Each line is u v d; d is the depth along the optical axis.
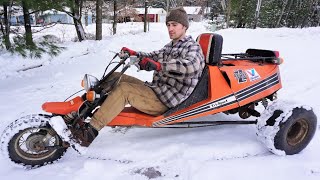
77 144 2.79
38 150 2.83
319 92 4.86
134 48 10.59
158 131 3.56
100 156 3.05
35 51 7.92
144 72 6.32
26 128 2.74
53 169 2.82
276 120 2.94
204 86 3.18
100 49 10.61
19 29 9.85
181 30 3.05
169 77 3.05
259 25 30.44
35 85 5.82
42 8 8.66
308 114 3.01
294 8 37.12
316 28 15.76
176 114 3.10
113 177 2.68
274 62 3.65
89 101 2.85
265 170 2.75
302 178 2.63
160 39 13.74
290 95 4.73
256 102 3.69
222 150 3.09
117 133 3.52
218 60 3.24
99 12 14.55
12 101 4.79
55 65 7.97
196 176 2.66
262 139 3.03
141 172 2.76
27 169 2.85
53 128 2.70
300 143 3.06
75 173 2.74
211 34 3.27
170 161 2.91
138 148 3.14
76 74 6.66
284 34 13.83
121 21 34.72
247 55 3.95
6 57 7.93
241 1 27.67
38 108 4.41
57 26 23.08
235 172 2.72
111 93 2.86
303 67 6.66
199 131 3.54
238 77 3.31
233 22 29.05
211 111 3.23
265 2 31.56
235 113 3.87
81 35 14.73
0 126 3.79
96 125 2.84
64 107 2.86
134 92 2.92
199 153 3.04
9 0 7.74
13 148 2.77
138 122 3.05
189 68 2.82
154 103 3.03
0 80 6.54
